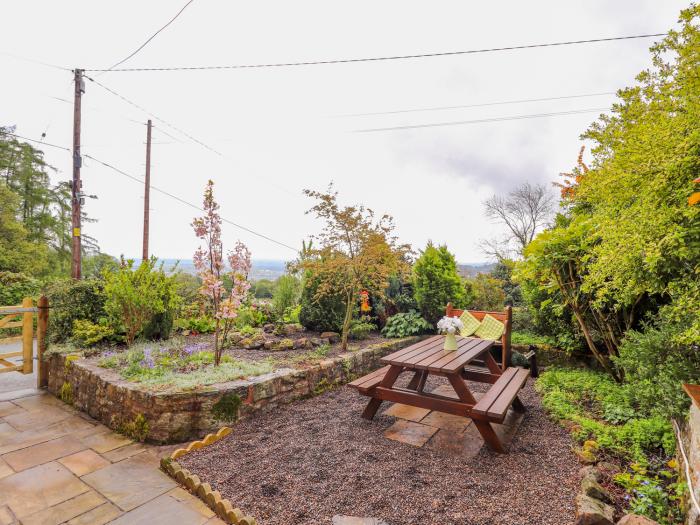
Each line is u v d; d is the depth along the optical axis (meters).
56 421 3.71
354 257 5.66
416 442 3.08
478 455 2.85
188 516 2.21
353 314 6.68
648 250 2.15
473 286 8.21
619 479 2.25
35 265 15.13
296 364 4.54
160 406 3.18
